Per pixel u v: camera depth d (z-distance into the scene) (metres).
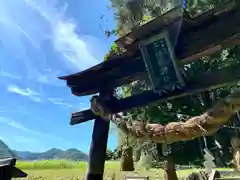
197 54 2.91
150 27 3.00
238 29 2.66
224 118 2.40
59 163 13.81
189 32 2.96
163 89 2.93
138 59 3.41
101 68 3.74
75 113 4.03
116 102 3.49
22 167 12.73
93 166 3.58
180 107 5.58
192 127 2.56
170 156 6.69
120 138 5.32
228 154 4.89
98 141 3.65
